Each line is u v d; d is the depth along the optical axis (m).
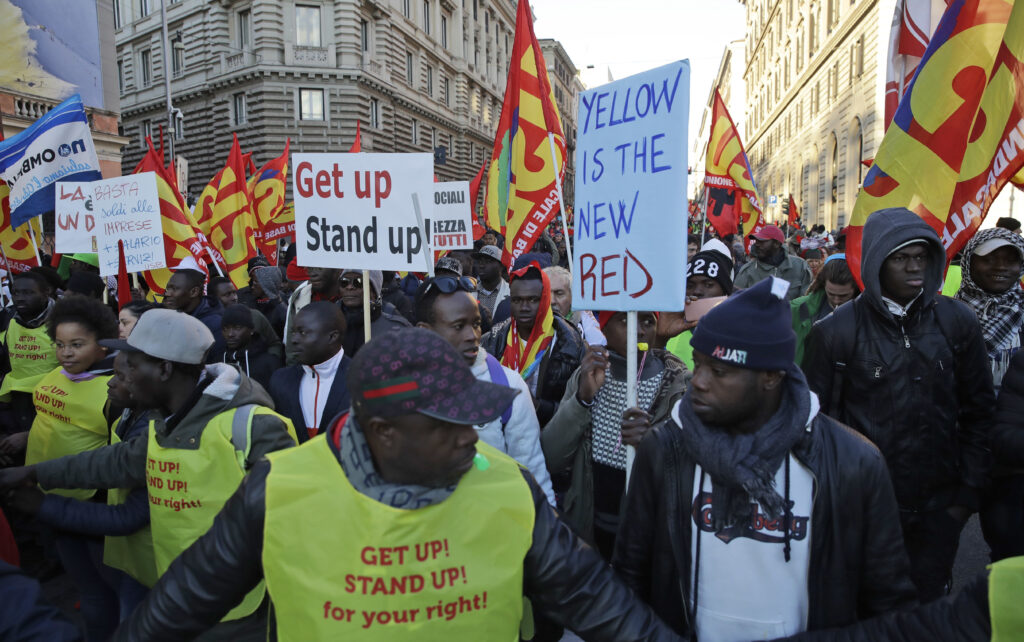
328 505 1.36
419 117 35.50
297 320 3.15
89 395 3.12
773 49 52.38
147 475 2.40
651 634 1.51
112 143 18.06
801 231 21.23
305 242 3.23
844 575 1.66
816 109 36.69
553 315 3.43
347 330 4.36
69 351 3.06
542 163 4.76
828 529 1.66
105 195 5.15
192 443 2.29
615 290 2.34
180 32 30.55
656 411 2.56
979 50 3.10
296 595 1.36
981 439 2.60
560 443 2.58
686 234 2.17
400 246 3.08
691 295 3.41
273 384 3.35
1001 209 18.25
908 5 4.17
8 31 14.92
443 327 2.53
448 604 1.37
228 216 7.99
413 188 3.08
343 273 4.24
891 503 1.67
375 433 1.32
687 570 1.73
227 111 29.48
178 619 1.46
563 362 3.27
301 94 28.48
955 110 3.16
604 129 2.41
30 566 4.02
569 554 1.49
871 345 2.58
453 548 1.37
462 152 41.09
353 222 3.15
